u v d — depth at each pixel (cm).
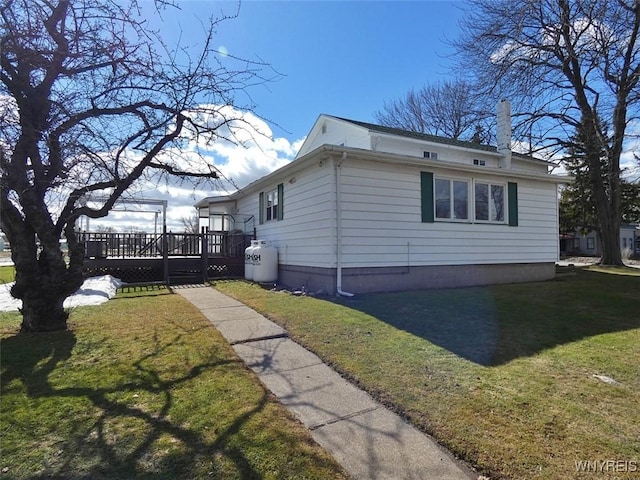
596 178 1577
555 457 226
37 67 423
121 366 373
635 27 1259
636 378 347
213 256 1255
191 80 472
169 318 587
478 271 972
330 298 741
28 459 220
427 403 297
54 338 464
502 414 278
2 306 694
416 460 229
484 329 504
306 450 236
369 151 790
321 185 831
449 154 1398
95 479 203
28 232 486
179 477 206
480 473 216
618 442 242
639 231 3547
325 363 396
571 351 419
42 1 404
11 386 322
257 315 611
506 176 1014
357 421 277
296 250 961
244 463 220
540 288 887
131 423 262
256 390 323
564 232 3173
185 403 295
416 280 884
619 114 1429
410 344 439
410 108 2798
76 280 512
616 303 688
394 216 858
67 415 272
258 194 1272
